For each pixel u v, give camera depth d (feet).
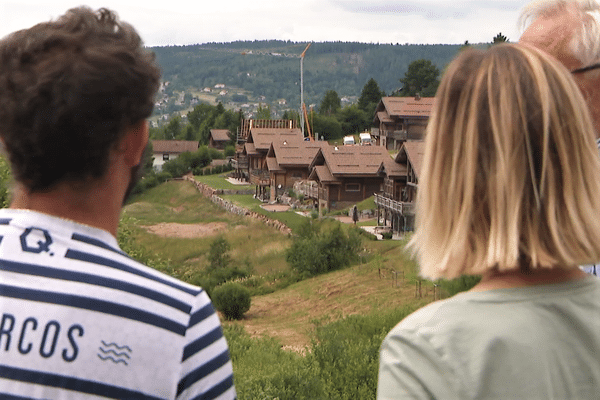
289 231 171.53
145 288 4.44
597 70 6.32
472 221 4.27
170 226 211.00
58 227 4.47
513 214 4.06
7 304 4.25
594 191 4.19
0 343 4.18
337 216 182.29
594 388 3.91
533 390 3.82
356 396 29.66
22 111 4.19
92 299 4.27
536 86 4.15
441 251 4.41
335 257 112.68
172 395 4.33
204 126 540.52
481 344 3.91
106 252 4.52
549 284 4.18
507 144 4.09
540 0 6.63
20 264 4.36
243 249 163.32
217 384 4.55
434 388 3.92
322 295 93.30
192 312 4.53
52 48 4.31
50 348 4.16
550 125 4.10
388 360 4.17
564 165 4.09
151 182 297.74
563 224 4.10
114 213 4.77
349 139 274.16
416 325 4.14
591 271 5.55
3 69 4.28
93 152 4.38
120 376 4.20
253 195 258.16
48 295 4.25
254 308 93.40
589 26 6.40
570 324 4.01
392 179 155.02
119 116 4.40
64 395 4.11
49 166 4.37
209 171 353.72
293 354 49.32
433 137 4.51
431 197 4.50
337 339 40.65
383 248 125.70
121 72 4.36
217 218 221.25
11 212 4.63
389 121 276.82
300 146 235.81
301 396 29.40
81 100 4.21
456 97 4.40
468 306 4.10
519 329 3.92
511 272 4.28
